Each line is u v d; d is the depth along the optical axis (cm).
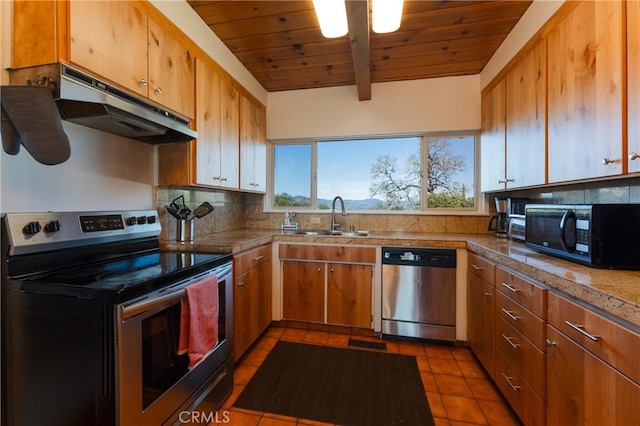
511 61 206
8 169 116
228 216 297
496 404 165
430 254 235
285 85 299
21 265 113
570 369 105
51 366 105
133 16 139
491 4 180
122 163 172
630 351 79
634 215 117
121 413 99
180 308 131
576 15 137
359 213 305
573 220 132
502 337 162
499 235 243
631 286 94
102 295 99
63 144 112
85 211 142
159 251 186
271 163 332
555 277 112
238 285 197
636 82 105
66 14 109
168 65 163
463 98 275
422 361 211
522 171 190
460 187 290
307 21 198
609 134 117
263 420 153
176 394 126
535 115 174
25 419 107
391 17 161
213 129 208
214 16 192
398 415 156
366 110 296
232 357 175
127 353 101
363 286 249
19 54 110
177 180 190
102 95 119
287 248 261
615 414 84
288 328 268
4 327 109
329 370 199
